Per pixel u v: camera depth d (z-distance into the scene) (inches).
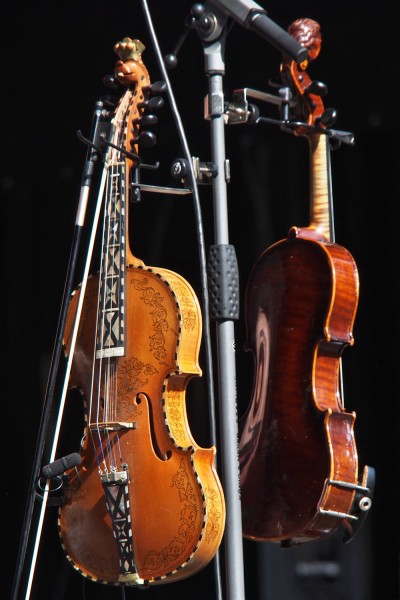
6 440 852.6
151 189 411.2
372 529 774.5
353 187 775.1
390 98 751.1
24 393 860.6
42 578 801.6
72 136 820.6
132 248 823.7
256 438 442.6
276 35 391.5
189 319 389.7
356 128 770.2
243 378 762.2
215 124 412.8
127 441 383.6
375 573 771.4
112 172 408.5
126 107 417.7
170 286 388.8
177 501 371.6
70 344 407.8
